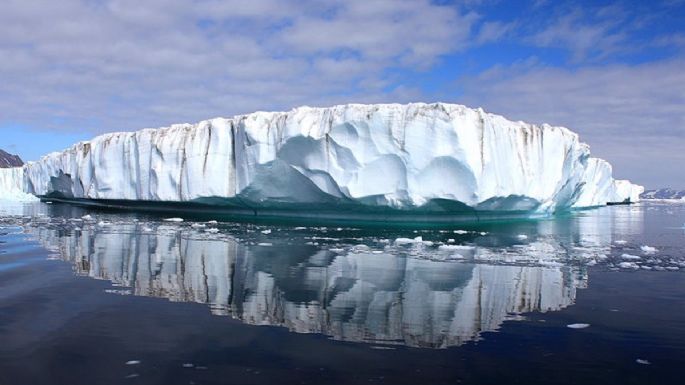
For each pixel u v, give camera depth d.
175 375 5.79
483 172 21.06
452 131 20.28
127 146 32.31
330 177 21.80
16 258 13.33
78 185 38.25
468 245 16.91
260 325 7.73
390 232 20.41
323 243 16.77
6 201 46.06
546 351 6.74
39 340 6.89
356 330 7.54
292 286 10.38
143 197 30.47
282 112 23.70
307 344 6.90
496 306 9.00
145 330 7.39
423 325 7.84
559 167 26.89
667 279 11.55
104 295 9.45
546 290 10.30
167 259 13.45
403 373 5.94
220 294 9.64
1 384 5.49
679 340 7.20
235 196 25.41
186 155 27.42
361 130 21.12
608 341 7.15
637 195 85.06
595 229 25.12
